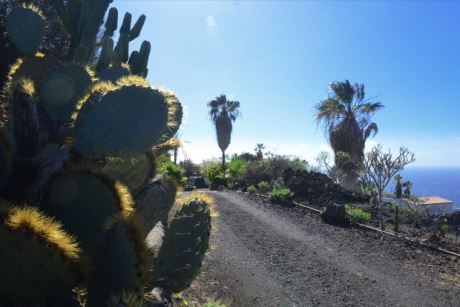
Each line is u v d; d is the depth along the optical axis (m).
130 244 2.19
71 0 6.05
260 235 8.74
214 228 3.74
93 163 2.83
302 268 6.70
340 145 21.12
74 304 2.35
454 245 8.52
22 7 4.29
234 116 38.38
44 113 3.03
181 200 3.58
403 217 11.45
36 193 2.53
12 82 3.46
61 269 2.01
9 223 1.89
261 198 14.30
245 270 6.39
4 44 5.99
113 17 7.26
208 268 6.27
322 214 10.90
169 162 14.30
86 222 2.50
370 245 8.44
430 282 6.34
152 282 3.04
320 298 5.45
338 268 6.78
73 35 5.96
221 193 15.88
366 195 14.53
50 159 2.75
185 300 4.60
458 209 13.63
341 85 21.42
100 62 4.83
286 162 20.19
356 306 5.24
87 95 2.87
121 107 2.68
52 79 2.99
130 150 2.68
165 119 2.76
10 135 2.87
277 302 5.21
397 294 5.74
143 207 3.14
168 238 3.27
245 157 33.78
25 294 2.03
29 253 1.91
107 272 2.18
